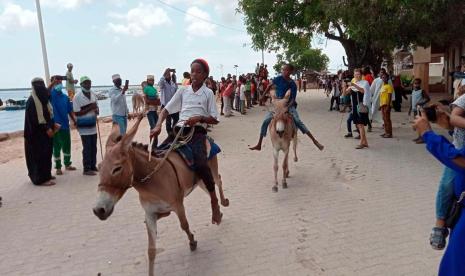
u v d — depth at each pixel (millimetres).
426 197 7176
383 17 13773
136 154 4277
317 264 4957
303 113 20719
